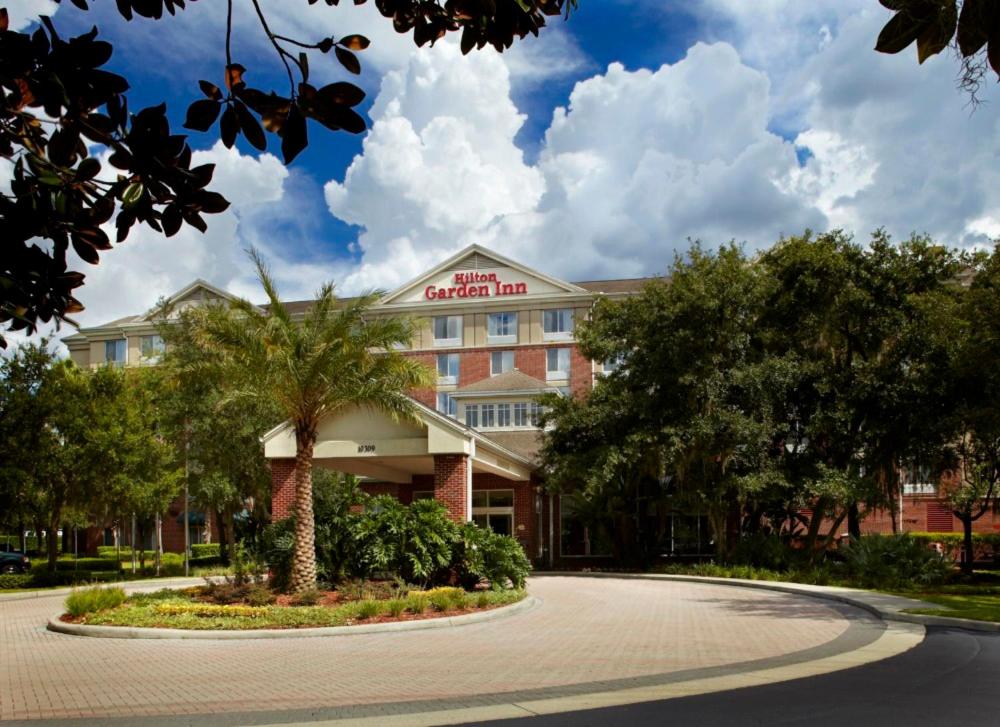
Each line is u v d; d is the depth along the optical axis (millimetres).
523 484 39438
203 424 38219
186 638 15398
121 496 34156
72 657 13383
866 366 31312
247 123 3289
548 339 57344
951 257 31328
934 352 29469
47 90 2979
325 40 3225
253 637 15375
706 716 8133
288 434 27250
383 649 13727
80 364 64000
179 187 3369
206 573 36594
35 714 9016
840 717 8000
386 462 33031
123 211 3365
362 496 22219
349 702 9352
